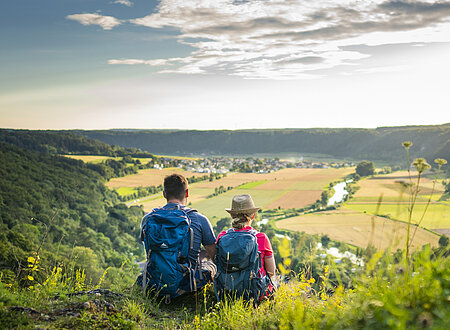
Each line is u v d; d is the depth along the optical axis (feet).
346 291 7.86
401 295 6.64
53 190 371.97
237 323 9.28
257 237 12.04
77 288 12.36
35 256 12.31
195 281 12.34
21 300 10.15
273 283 12.02
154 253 12.10
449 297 6.09
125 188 535.60
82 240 245.04
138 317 10.53
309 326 7.34
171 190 13.20
